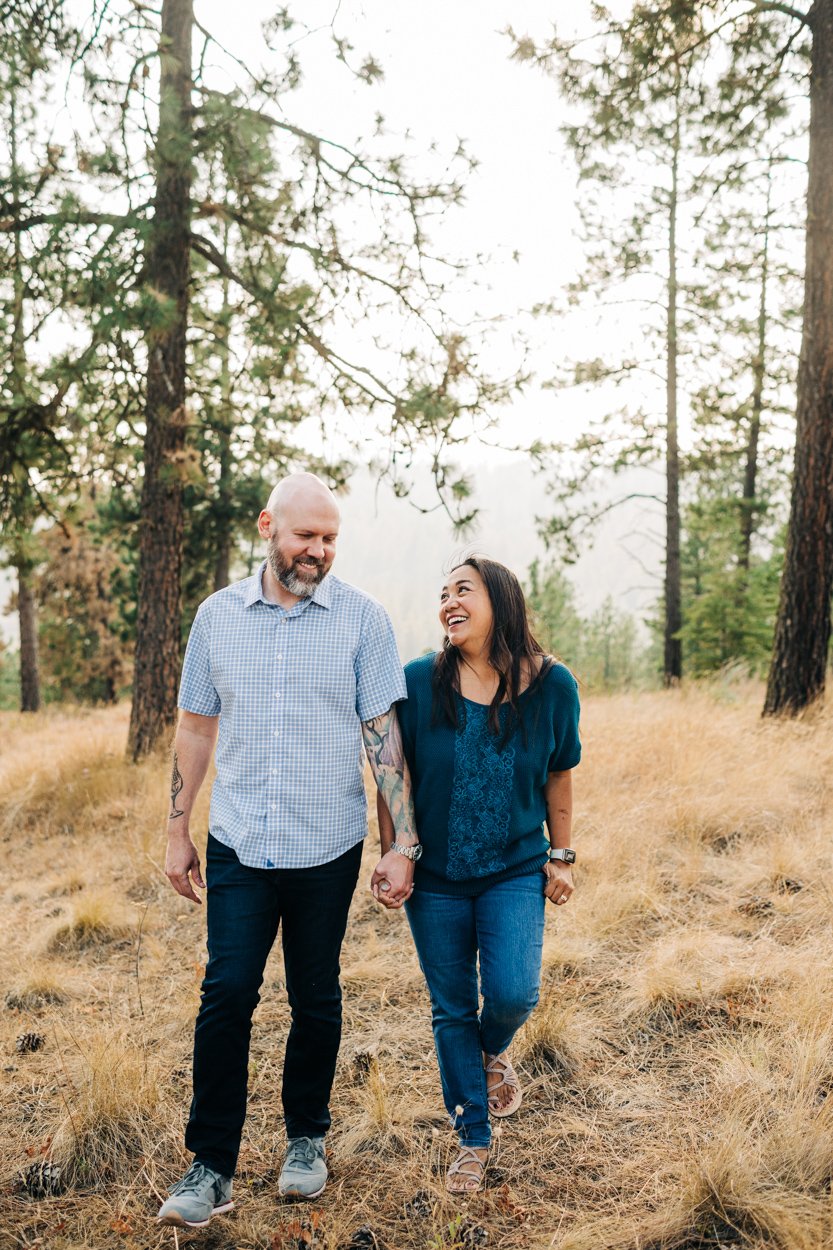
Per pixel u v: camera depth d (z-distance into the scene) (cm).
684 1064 311
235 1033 248
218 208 778
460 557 274
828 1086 278
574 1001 356
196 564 1786
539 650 266
